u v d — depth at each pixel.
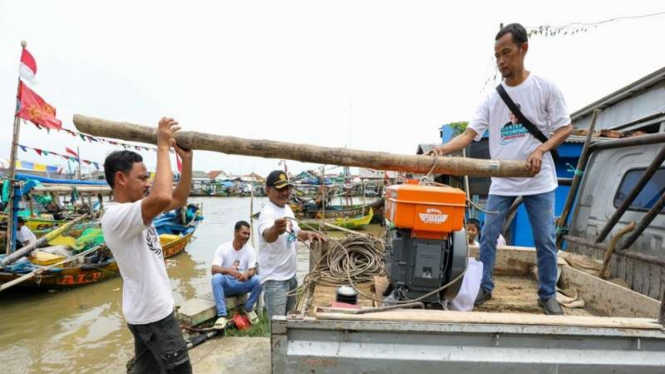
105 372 5.45
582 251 3.67
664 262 2.63
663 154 2.65
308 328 1.75
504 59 2.59
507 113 2.76
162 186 1.96
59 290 8.70
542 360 1.74
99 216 12.14
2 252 8.80
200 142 2.27
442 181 10.76
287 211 3.93
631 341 1.76
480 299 2.86
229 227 21.52
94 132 2.26
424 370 1.74
